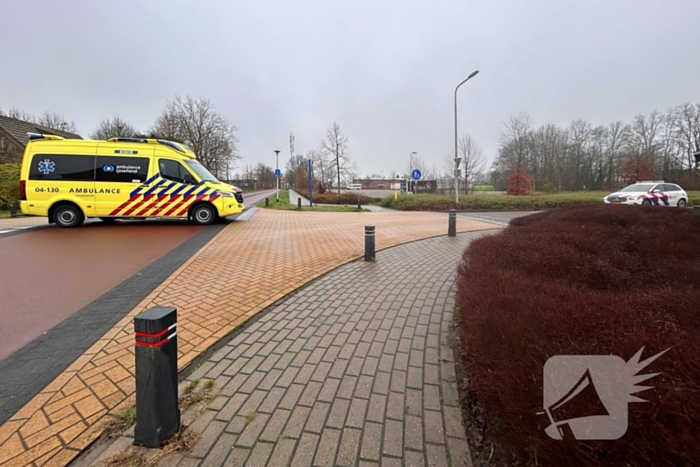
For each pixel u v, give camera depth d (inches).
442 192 1611.7
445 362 108.8
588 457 56.6
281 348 117.0
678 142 1685.5
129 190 378.6
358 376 100.5
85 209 370.6
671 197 671.1
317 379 98.8
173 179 393.4
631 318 82.3
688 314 85.2
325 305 158.2
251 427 78.7
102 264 224.2
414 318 143.8
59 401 86.7
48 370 100.5
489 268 143.7
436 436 76.3
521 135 1579.7
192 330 129.3
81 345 115.8
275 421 80.9
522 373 68.9
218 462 68.4
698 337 70.0
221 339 123.0
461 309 118.6
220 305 155.3
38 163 363.3
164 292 171.0
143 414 71.6
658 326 77.0
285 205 904.9
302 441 74.7
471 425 79.6
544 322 82.0
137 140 385.4
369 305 158.7
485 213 737.0
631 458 53.5
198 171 413.7
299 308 154.0
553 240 225.8
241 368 104.1
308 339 124.0
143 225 408.5
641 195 655.8
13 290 171.2
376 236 366.9
